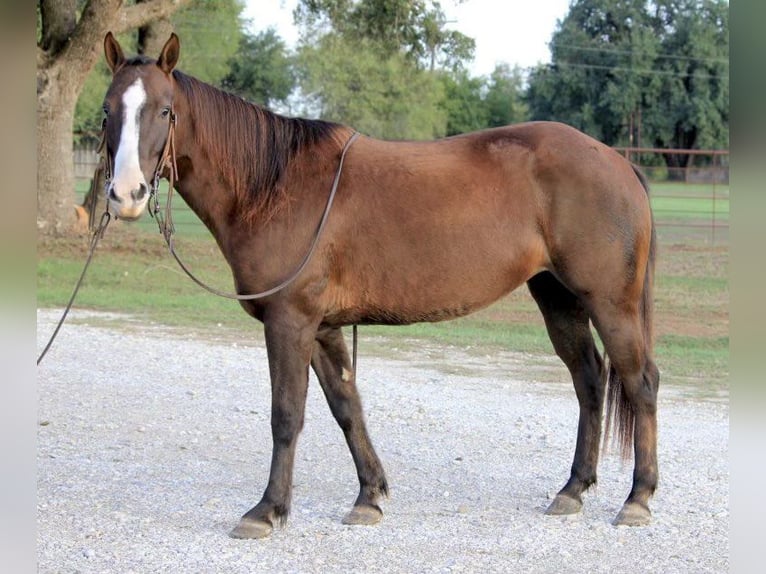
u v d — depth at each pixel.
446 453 6.87
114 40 4.89
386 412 8.05
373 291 5.21
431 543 4.96
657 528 5.24
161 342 11.23
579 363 5.68
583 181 5.21
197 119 5.07
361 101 40.66
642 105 55.78
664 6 57.34
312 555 4.77
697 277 16.16
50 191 17.91
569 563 4.68
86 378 9.27
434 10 20.78
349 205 5.14
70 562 4.59
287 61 46.12
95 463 6.46
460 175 5.23
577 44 57.06
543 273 5.72
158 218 5.04
